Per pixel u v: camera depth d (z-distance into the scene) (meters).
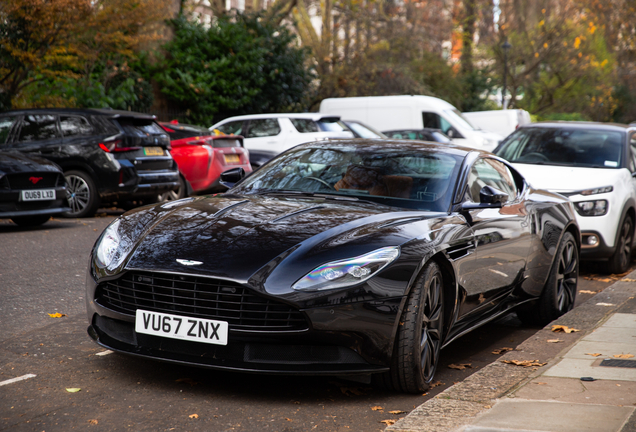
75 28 15.45
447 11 38.00
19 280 6.59
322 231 3.91
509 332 5.78
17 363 4.23
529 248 5.46
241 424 3.39
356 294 3.62
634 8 47.66
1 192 9.14
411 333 3.80
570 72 39.84
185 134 12.98
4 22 14.72
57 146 11.09
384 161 4.98
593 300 6.40
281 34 24.47
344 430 3.36
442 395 3.65
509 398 3.53
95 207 11.14
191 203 4.55
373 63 30.42
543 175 8.43
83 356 4.41
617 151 8.94
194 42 21.72
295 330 3.56
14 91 15.73
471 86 35.38
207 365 3.60
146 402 3.65
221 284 3.62
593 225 8.09
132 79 18.52
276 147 16.06
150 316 3.73
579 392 3.62
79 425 3.31
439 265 4.14
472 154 5.21
